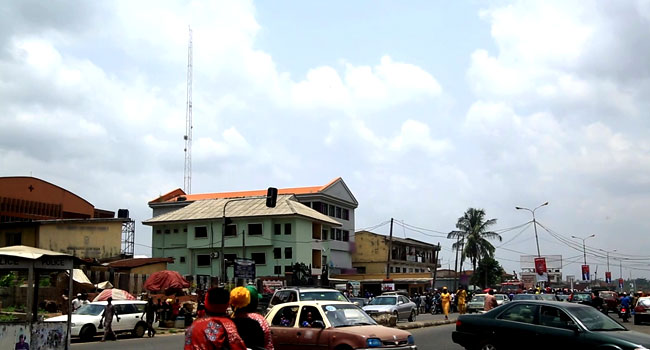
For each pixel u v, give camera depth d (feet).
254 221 200.75
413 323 91.81
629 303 124.57
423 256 299.99
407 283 227.81
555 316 42.60
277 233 200.13
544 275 191.52
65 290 118.52
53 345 42.22
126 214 189.88
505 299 130.41
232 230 202.90
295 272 183.21
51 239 151.84
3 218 182.70
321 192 229.45
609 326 41.57
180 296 126.31
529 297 91.81
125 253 176.96
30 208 191.93
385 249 259.19
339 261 239.91
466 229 254.47
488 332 45.47
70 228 155.94
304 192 237.66
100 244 161.48
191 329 18.28
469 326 46.96
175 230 212.43
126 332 90.48
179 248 210.38
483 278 263.70
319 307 44.37
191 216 210.38
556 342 41.24
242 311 21.62
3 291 115.55
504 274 359.05
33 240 150.10
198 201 227.40
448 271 305.94
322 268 214.69
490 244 250.16
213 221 205.46
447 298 112.37
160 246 213.25
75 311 86.02
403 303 108.37
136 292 135.23
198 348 17.87
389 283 180.24
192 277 162.20
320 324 42.50
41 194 196.24
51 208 199.21
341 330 41.57
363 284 232.12
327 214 235.81
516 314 44.83
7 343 39.55
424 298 175.63
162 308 106.93
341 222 244.63
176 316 107.24
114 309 85.76
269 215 197.36
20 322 40.47
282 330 44.34
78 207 210.18
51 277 121.39
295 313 44.91
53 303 108.17
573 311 42.24
